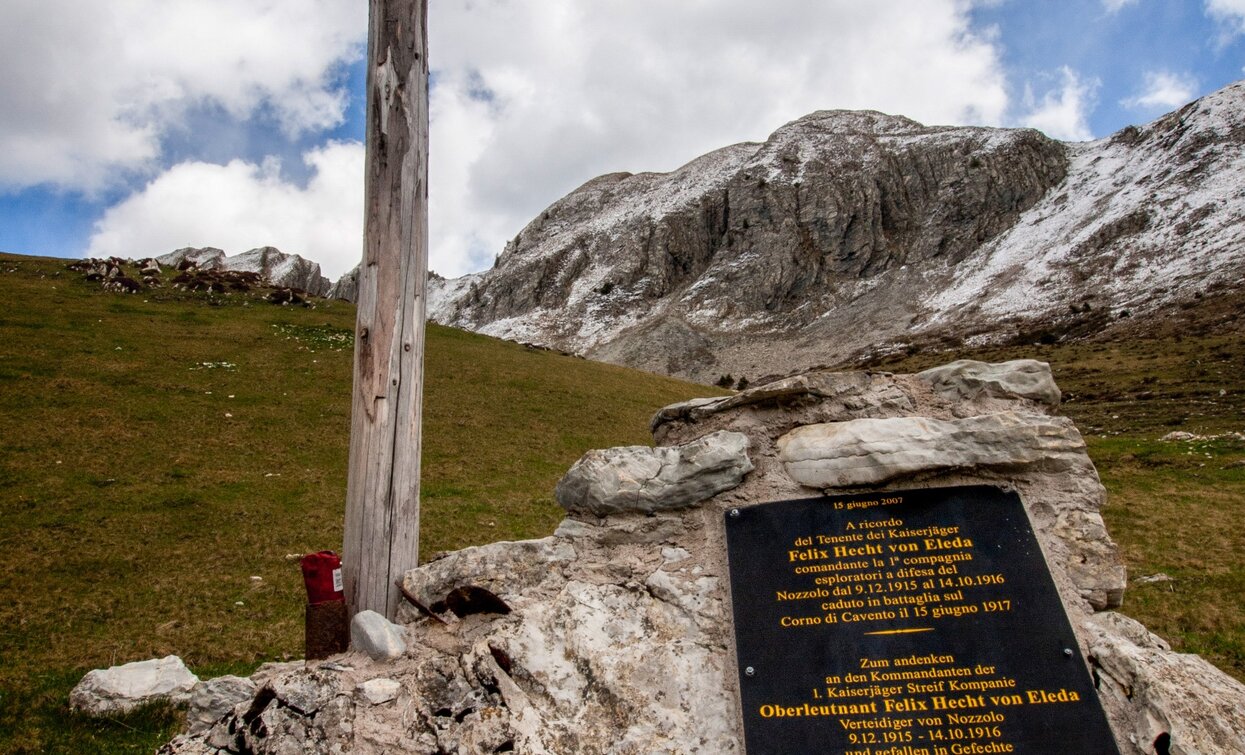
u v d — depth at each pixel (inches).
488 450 1136.2
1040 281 6387.8
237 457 973.2
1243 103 7475.4
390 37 287.9
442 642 225.8
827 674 203.9
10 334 1310.3
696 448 250.1
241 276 2098.9
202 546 704.4
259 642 510.0
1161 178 7096.5
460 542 749.3
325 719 196.1
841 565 221.8
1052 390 246.5
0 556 634.8
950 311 6555.1
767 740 196.5
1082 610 210.5
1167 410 2212.1
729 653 216.4
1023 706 191.5
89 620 536.1
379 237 275.1
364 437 261.4
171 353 1376.7
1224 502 979.9
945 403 251.8
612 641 221.3
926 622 207.5
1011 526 221.3
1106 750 182.5
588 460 256.5
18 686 414.3
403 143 281.7
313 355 1505.9
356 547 252.7
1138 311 4810.5
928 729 191.8
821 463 240.4
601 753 197.8
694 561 237.3
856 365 5575.8
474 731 194.9
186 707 369.4
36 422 983.0
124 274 1882.4
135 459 919.0
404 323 272.1
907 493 231.1
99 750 331.9
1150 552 809.5
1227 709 178.4
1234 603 647.1
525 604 231.1
